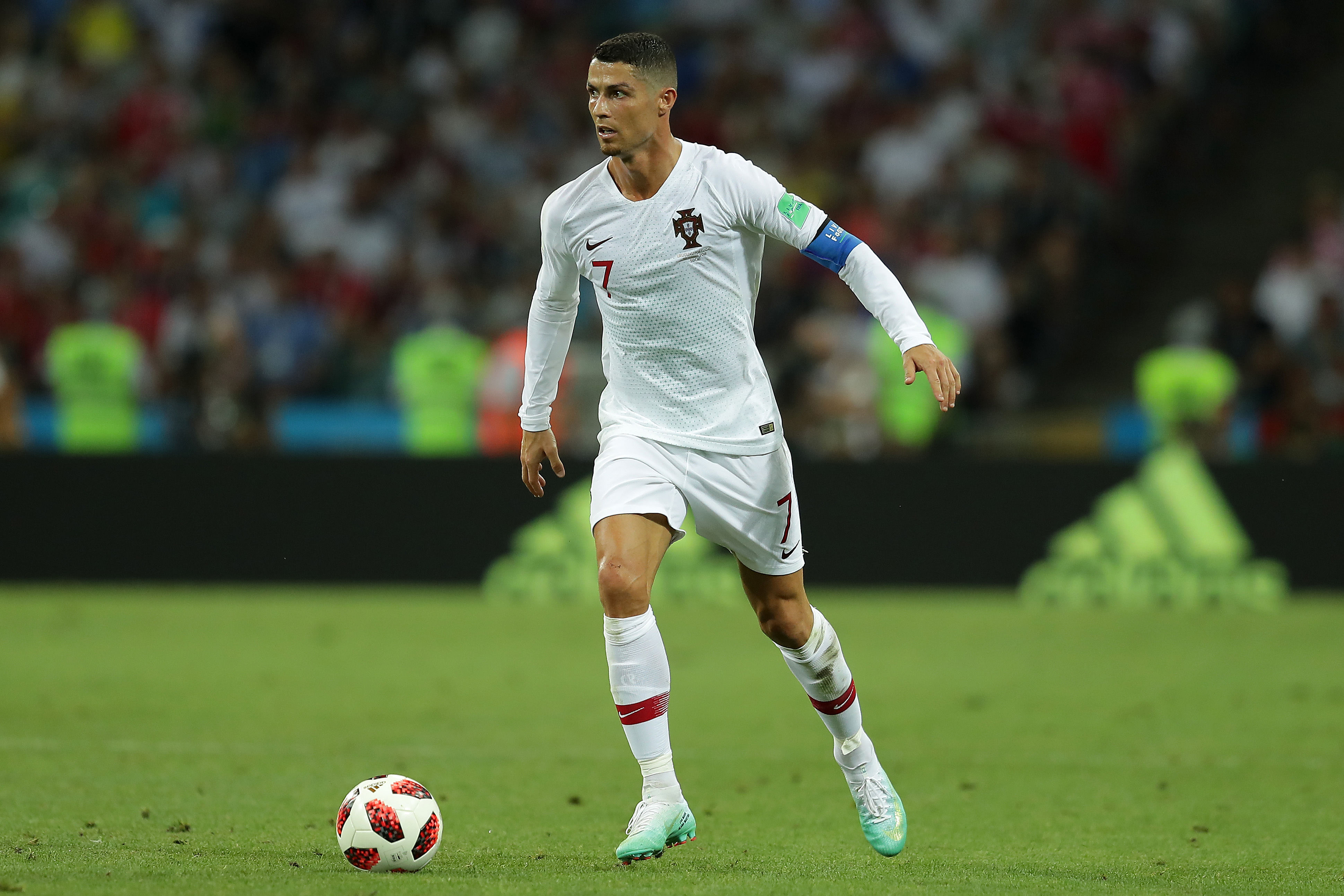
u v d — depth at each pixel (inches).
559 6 2748.5
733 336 658.2
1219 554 1765.5
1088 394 2237.9
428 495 1811.0
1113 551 1771.7
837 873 646.5
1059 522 1781.5
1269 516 1766.7
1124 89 2450.8
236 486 1817.2
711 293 650.2
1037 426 1899.6
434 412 1977.1
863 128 2500.0
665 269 645.3
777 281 2203.5
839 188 2406.5
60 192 2578.7
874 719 1138.0
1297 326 2153.1
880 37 2591.0
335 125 2598.4
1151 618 1667.1
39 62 2778.1
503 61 2699.3
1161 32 2511.1
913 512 1792.6
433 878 610.2
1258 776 935.7
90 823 748.6
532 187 2551.7
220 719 1106.7
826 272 2207.2
